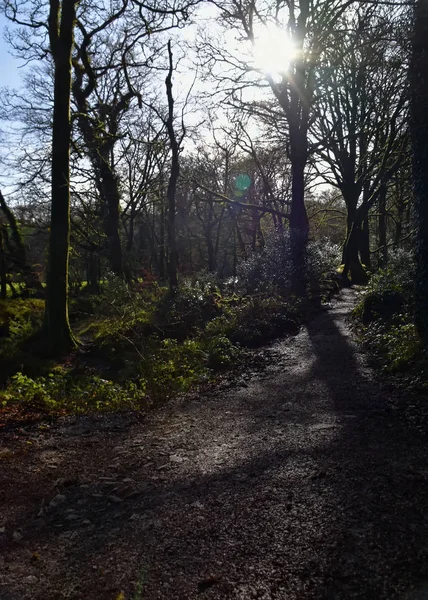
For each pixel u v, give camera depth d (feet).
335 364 30.73
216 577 10.14
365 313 42.22
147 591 9.93
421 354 25.31
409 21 30.94
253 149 110.52
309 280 64.95
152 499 14.38
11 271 99.35
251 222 149.07
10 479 16.84
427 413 19.11
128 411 25.71
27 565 11.39
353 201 98.89
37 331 48.67
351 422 19.30
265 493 13.83
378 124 83.30
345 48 64.95
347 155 97.25
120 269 86.84
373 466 14.89
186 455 17.92
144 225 158.81
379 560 10.27
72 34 45.57
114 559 11.25
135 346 41.55
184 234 163.22
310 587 9.62
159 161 113.60
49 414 25.21
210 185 138.31
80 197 81.66
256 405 24.21
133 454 18.63
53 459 18.67
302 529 11.69
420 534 11.05
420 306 26.76
